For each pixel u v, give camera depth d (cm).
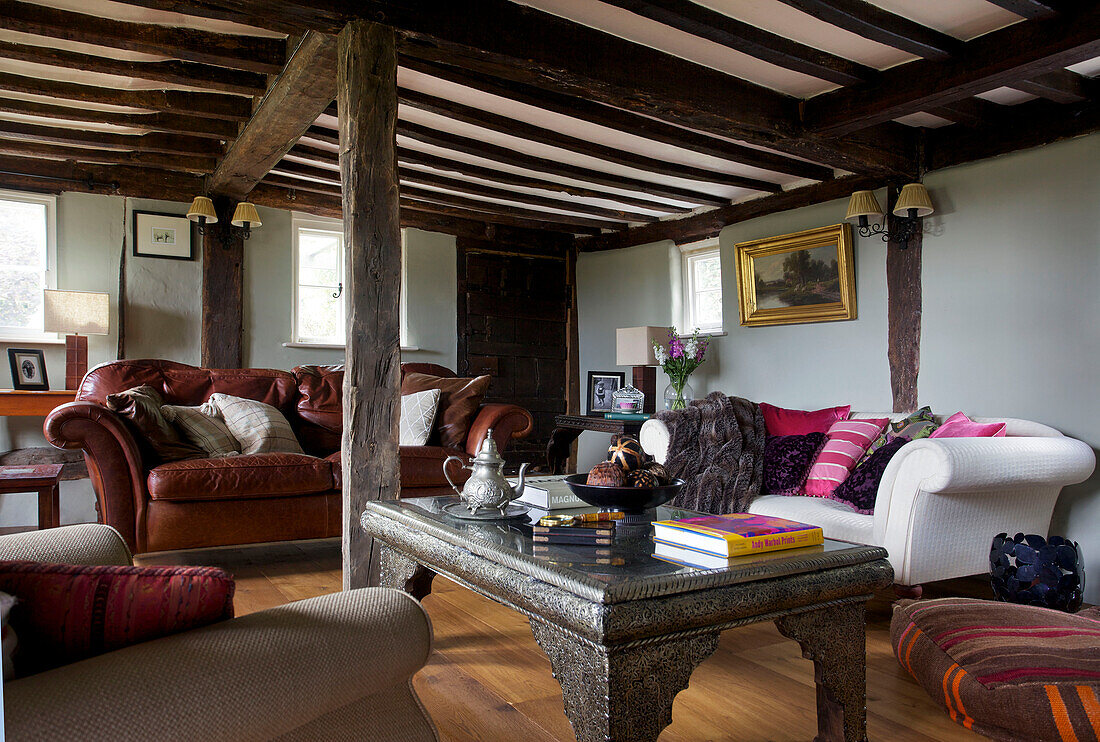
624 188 521
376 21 261
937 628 188
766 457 359
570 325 690
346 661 97
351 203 261
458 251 638
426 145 475
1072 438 323
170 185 525
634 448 208
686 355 539
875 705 202
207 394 411
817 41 305
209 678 84
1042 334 358
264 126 380
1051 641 172
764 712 196
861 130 390
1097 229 339
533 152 471
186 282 530
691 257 605
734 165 477
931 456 265
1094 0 261
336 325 593
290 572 344
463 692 207
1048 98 338
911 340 418
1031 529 311
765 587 146
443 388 430
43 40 335
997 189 379
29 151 458
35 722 72
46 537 133
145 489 322
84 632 89
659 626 132
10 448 477
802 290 481
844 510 310
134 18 310
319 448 427
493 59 282
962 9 277
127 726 77
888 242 431
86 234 501
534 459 664
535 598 145
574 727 137
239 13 274
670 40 309
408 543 205
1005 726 160
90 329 468
